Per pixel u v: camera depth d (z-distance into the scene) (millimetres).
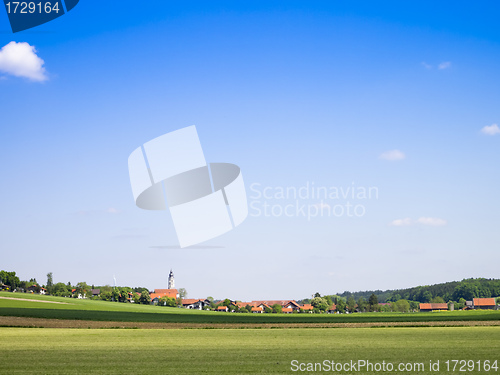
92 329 56719
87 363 28922
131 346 37750
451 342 41125
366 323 69500
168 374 25422
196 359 30766
